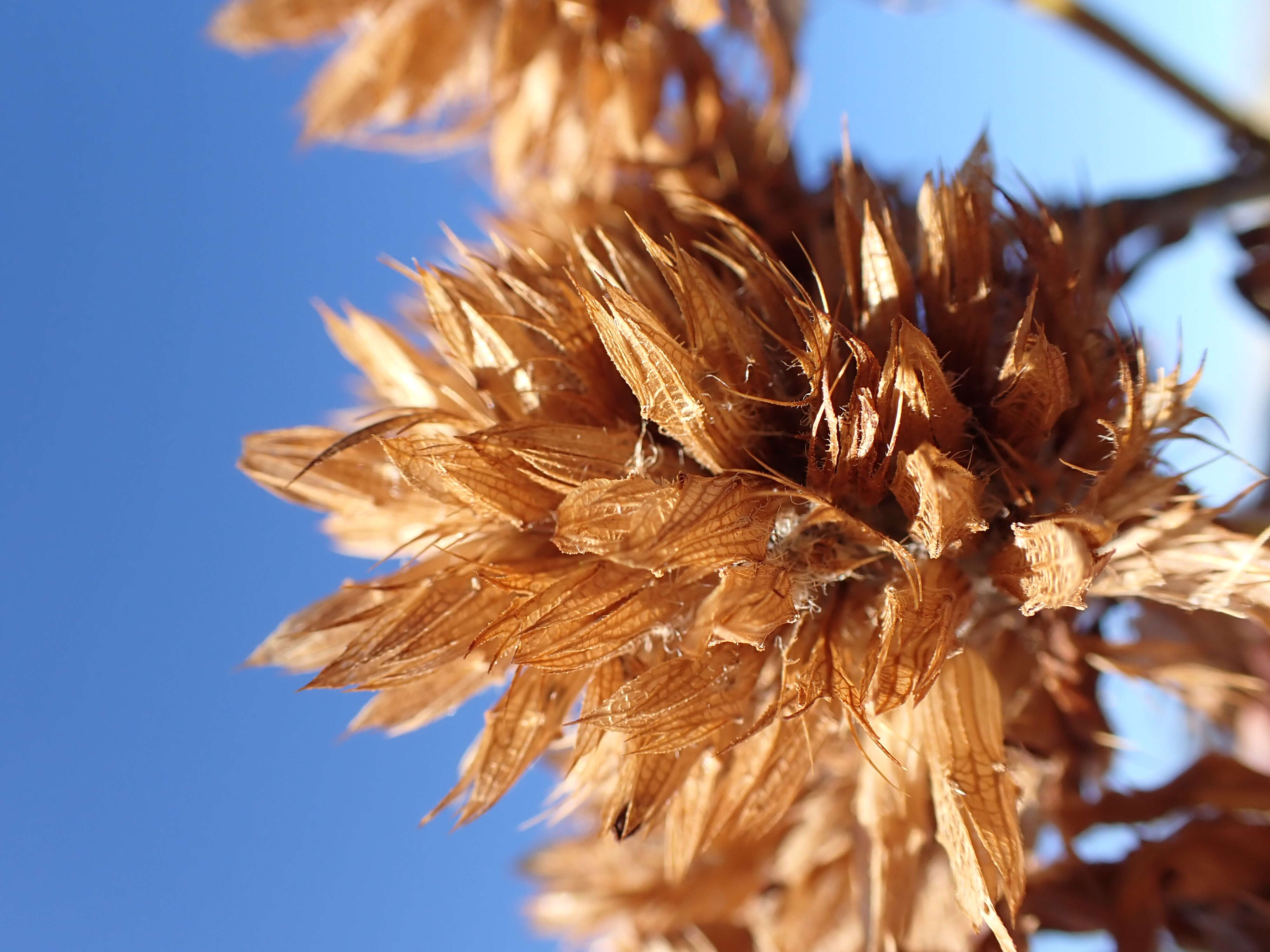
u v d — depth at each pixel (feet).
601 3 0.45
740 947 0.43
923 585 0.33
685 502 0.31
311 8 0.48
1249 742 0.43
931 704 0.34
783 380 0.34
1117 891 0.39
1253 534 0.36
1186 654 0.36
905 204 0.43
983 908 0.33
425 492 0.34
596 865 0.46
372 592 0.37
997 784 0.33
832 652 0.33
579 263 0.35
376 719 0.37
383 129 0.49
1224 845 0.39
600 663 0.33
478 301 0.35
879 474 0.33
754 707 0.35
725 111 0.46
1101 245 0.41
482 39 0.48
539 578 0.34
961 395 0.35
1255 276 0.46
